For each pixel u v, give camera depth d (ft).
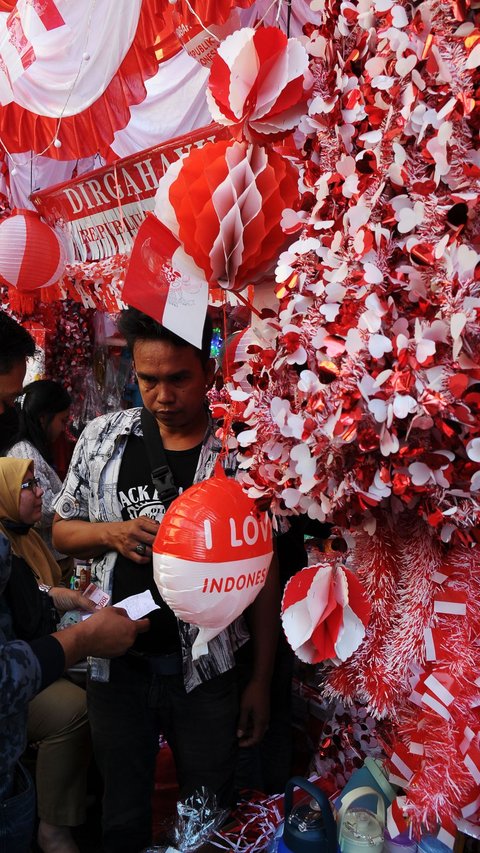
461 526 2.18
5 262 7.14
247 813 3.83
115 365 11.87
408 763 2.57
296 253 2.34
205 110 7.32
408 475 2.07
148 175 6.31
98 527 4.60
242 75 2.46
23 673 2.90
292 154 2.65
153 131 7.66
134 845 4.64
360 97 2.28
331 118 2.39
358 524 2.37
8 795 3.09
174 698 4.47
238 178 2.54
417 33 2.09
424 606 2.42
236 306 4.95
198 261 2.70
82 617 4.65
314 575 2.60
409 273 2.03
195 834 3.90
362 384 1.98
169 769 6.04
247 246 2.58
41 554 6.44
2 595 3.42
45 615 3.90
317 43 2.48
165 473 4.47
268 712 4.58
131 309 4.20
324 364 2.12
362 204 2.15
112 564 4.67
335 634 2.48
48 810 5.98
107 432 4.74
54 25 5.83
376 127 2.25
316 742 5.71
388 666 2.44
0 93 6.27
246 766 5.22
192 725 4.45
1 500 6.10
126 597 4.62
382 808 2.91
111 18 5.45
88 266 7.52
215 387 3.32
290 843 2.88
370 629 2.53
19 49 6.07
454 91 2.00
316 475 2.23
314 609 2.50
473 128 2.02
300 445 2.22
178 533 3.03
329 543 2.93
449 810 2.34
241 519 3.06
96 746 4.67
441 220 2.01
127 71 5.63
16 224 7.09
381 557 2.56
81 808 6.07
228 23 4.59
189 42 4.78
